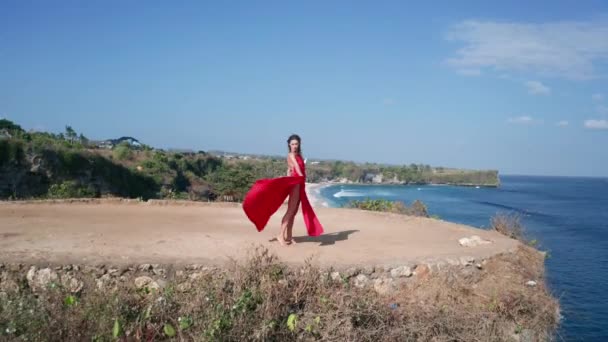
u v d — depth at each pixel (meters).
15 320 4.89
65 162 40.78
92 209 11.91
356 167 141.88
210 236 8.59
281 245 8.02
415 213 16.53
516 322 6.20
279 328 5.34
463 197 76.19
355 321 5.53
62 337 4.96
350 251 7.67
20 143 38.06
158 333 5.18
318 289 5.81
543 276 7.82
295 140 8.05
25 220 9.51
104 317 5.04
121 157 52.41
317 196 65.69
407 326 5.58
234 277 5.70
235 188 35.25
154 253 6.77
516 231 11.52
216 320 5.01
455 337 5.67
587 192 103.50
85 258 6.05
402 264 6.70
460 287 6.60
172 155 60.22
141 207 12.75
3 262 5.75
